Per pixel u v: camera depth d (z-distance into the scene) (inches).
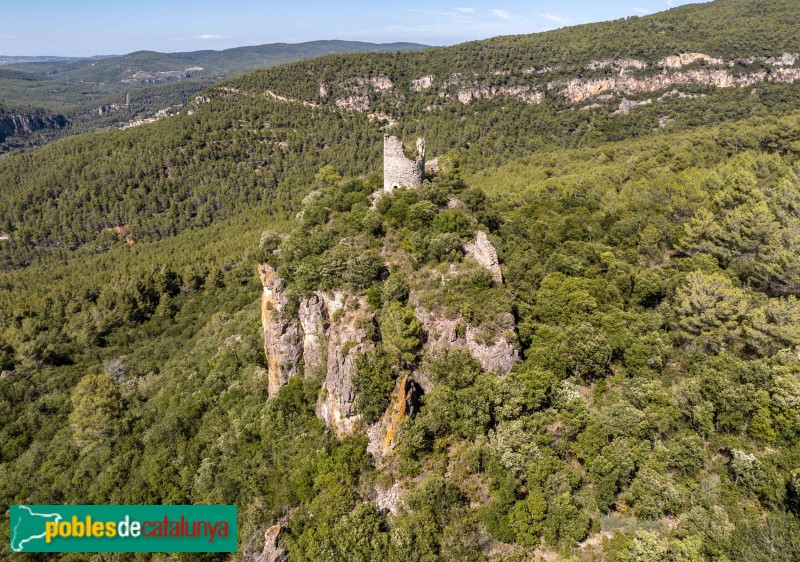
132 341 2945.4
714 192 2492.6
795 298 1531.7
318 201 1974.7
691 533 911.0
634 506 1002.1
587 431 1117.7
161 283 3356.3
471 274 1443.2
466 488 1084.5
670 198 2620.6
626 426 1131.9
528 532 965.8
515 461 1044.5
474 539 978.1
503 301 1398.9
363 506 1069.8
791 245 1723.7
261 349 2076.8
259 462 1365.7
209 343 2492.6
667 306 1651.1
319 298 1518.2
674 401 1205.1
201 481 1428.4
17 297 3405.5
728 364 1304.1
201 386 2010.3
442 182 2081.7
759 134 3312.0
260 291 3127.5
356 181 2106.3
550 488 1016.2
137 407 2080.5
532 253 1961.1
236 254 3737.7
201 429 1720.0
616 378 1381.6
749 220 1911.9
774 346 1373.0
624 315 1603.1
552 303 1627.7
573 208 2679.6
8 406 2219.5
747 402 1149.7
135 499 1465.3
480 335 1330.0
